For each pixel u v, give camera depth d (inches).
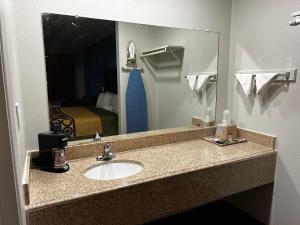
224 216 87.7
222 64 84.3
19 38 54.6
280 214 72.5
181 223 83.7
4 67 29.5
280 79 67.0
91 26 62.8
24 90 56.6
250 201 82.6
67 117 63.1
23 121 55.5
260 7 72.0
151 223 83.4
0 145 29.7
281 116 68.7
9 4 46.3
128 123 73.0
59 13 58.4
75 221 44.6
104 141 66.8
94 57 64.6
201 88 82.3
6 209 31.0
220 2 80.0
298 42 62.6
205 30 79.1
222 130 81.2
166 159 63.3
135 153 68.2
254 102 76.7
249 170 66.5
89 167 58.6
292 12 63.3
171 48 75.4
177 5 73.4
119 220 49.0
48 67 59.0
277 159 71.3
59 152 54.9
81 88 63.9
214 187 60.9
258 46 73.7
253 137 77.7
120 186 48.3
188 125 82.1
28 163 51.7
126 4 66.1
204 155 66.5
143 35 70.5
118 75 69.4
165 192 53.6
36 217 41.1
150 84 74.9
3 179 30.4
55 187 47.7
